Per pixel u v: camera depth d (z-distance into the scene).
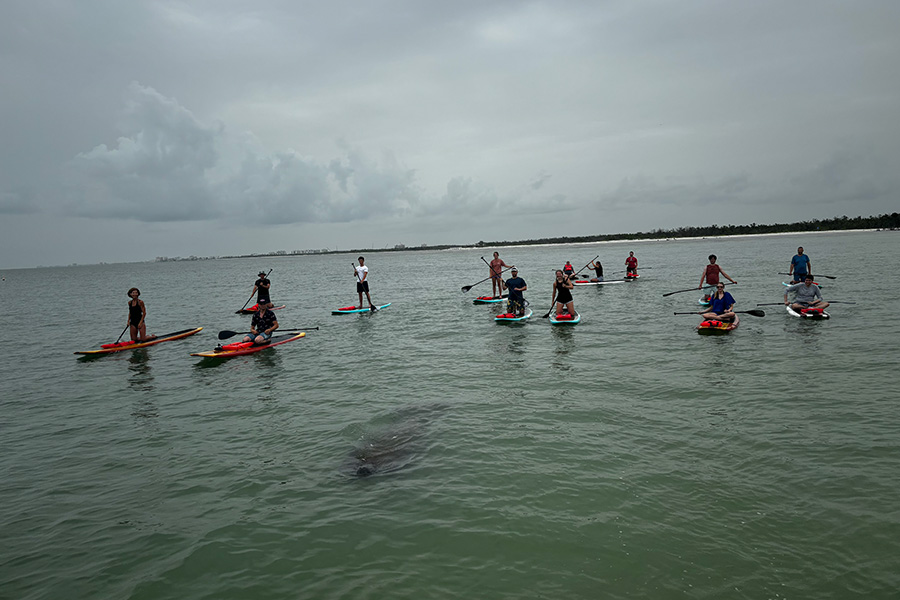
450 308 22.61
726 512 5.32
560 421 8.07
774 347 11.96
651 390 9.32
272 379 11.75
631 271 32.25
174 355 15.20
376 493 6.16
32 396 11.42
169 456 7.61
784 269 33.94
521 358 12.41
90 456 7.77
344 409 9.28
